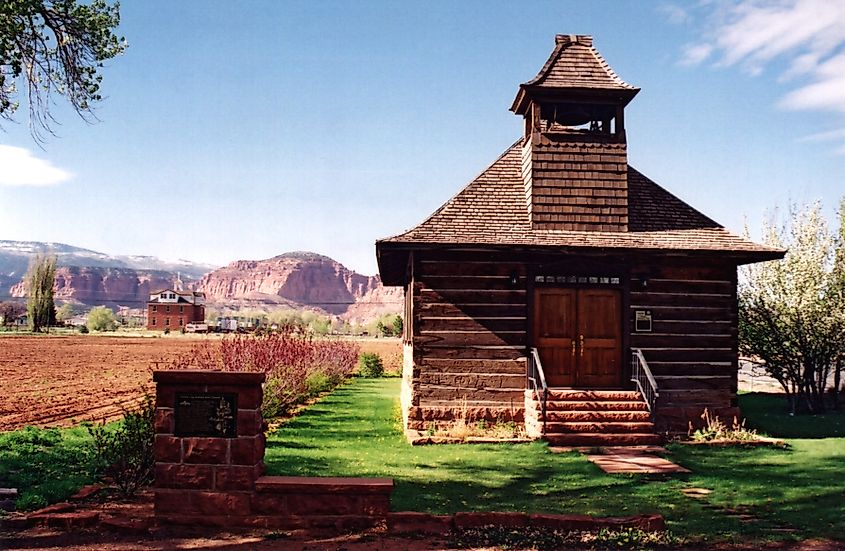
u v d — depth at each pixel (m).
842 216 24.11
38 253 113.12
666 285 18.91
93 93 14.20
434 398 18.02
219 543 8.82
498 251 17.97
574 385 18.50
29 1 12.27
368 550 8.60
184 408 9.58
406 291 22.72
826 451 15.84
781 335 22.47
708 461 14.67
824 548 8.92
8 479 11.73
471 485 12.22
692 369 18.75
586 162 19.27
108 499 10.73
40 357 54.03
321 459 14.16
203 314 179.38
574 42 20.31
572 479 12.81
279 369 21.66
